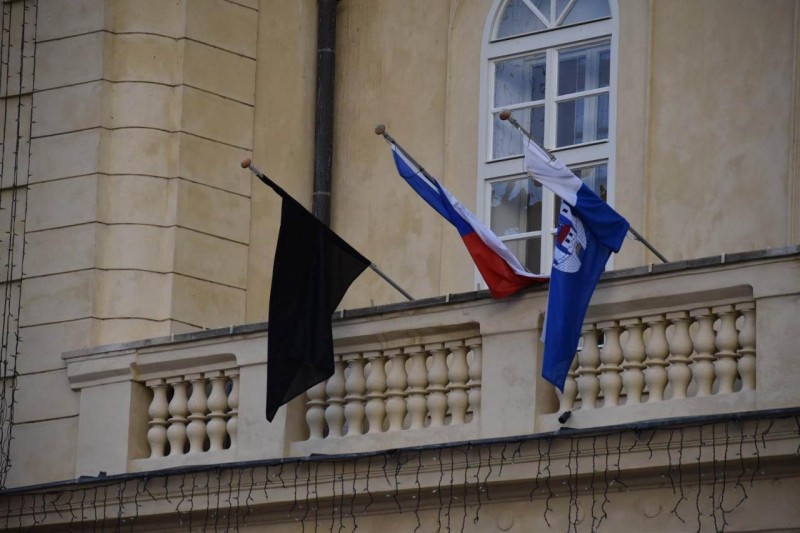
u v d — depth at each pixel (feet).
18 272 121.60
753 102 110.83
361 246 123.34
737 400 95.76
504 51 120.88
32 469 117.91
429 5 124.57
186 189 120.78
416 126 123.24
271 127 124.77
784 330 94.79
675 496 96.73
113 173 120.98
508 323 102.63
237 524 108.99
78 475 115.75
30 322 120.47
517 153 119.44
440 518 102.94
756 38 111.34
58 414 117.80
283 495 106.73
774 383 94.63
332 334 107.04
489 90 121.08
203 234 120.98
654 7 115.34
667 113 113.80
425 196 104.63
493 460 100.53
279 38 125.90
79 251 120.16
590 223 99.96
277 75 125.59
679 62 113.91
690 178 112.27
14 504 115.44
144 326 118.93
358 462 104.42
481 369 103.40
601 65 117.29
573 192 99.86
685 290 97.66
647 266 98.84
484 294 103.40
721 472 95.35
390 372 106.42
